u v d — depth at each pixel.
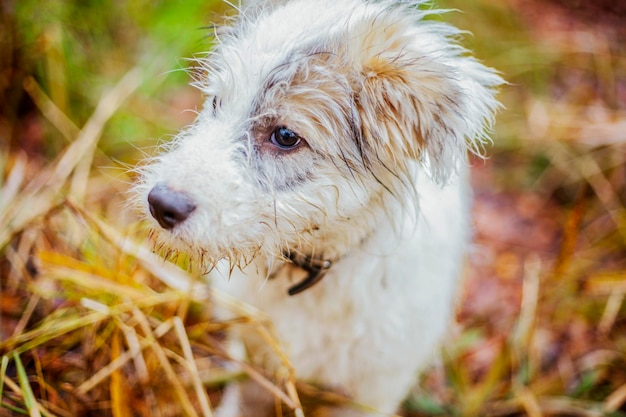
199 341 0.62
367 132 0.49
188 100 0.86
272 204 0.49
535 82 1.00
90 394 0.59
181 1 0.90
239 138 0.49
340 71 0.49
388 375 0.59
